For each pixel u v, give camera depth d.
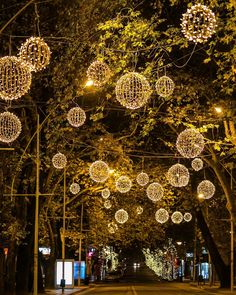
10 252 34.62
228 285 54.25
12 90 14.15
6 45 25.64
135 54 22.03
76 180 48.84
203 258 88.69
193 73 29.72
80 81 27.95
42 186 36.59
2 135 20.45
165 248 113.19
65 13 26.02
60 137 36.44
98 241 69.81
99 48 21.94
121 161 43.69
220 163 34.16
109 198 56.94
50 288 53.50
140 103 15.67
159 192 36.09
